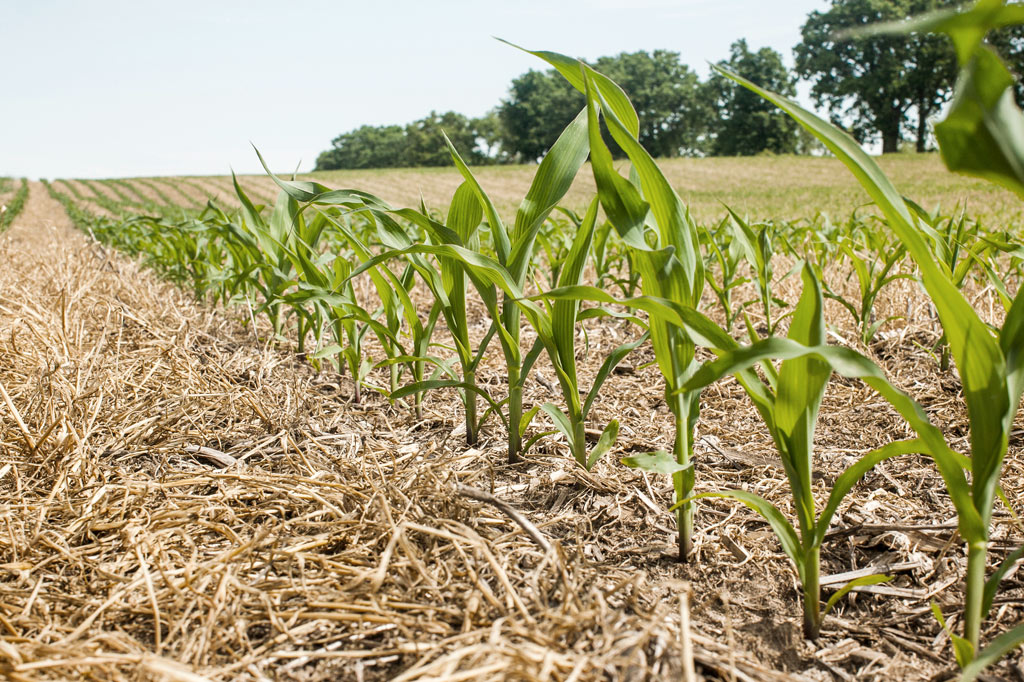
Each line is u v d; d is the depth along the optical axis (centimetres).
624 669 106
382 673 112
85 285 357
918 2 4734
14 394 217
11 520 151
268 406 238
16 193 3572
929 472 193
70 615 125
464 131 8481
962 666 102
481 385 284
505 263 171
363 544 145
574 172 165
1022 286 96
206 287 404
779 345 93
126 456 198
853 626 129
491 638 107
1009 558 100
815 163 3981
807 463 112
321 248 592
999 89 54
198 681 98
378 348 327
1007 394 89
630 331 376
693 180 3431
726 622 123
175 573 134
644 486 185
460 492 170
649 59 6944
